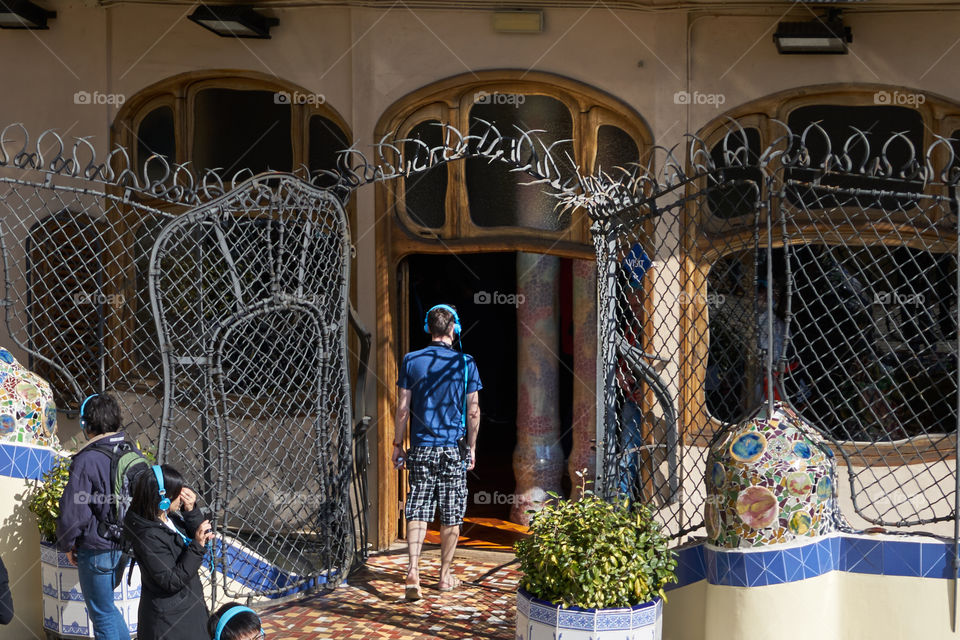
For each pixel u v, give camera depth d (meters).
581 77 6.63
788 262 4.82
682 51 6.46
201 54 7.20
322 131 7.07
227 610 3.54
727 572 4.62
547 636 4.54
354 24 6.88
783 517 4.56
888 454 6.23
